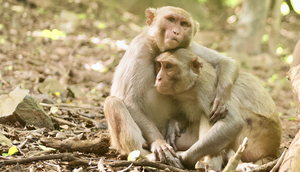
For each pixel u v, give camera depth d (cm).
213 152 588
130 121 623
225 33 2581
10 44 1631
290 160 468
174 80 617
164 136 692
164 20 644
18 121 721
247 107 645
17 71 1279
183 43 650
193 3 2719
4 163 511
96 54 1738
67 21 2178
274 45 1977
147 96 665
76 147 622
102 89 1264
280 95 1496
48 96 1004
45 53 1587
